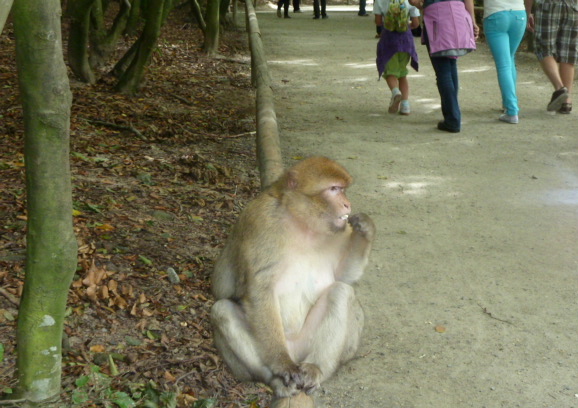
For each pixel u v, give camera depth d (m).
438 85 8.10
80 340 4.56
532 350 4.73
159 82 9.88
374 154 7.48
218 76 10.77
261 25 18.67
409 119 8.67
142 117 8.16
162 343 4.61
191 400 4.29
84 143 7.11
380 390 4.48
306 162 4.10
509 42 8.38
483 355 4.70
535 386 4.49
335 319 4.11
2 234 5.31
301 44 14.80
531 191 6.61
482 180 6.84
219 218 5.93
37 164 3.60
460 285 5.30
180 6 16.09
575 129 8.20
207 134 7.87
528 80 10.43
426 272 5.44
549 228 5.98
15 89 8.56
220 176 6.66
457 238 5.86
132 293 4.91
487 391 4.47
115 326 4.69
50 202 3.67
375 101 9.51
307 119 8.66
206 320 4.82
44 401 3.94
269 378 4.04
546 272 5.42
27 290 3.84
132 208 5.88
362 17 21.80
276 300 4.06
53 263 3.78
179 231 5.66
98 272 4.97
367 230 4.13
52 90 3.47
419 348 4.76
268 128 5.90
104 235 5.42
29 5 3.30
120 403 4.14
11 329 4.55
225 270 4.22
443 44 7.84
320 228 4.05
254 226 4.06
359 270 4.22
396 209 6.30
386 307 5.09
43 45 3.38
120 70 9.52
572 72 8.70
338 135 8.05
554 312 5.04
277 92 9.98
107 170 6.55
